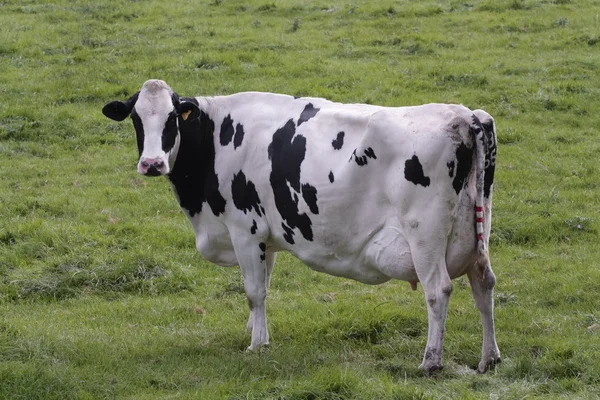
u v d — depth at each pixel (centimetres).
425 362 903
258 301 1041
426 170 875
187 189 1070
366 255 942
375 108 964
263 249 1039
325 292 1281
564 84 2147
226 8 2953
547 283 1252
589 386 844
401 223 901
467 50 2470
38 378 875
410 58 2414
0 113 2031
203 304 1241
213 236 1081
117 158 1872
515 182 1694
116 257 1380
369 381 863
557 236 1451
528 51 2431
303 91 2127
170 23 2761
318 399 821
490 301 922
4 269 1351
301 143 972
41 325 1106
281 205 991
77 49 2517
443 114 888
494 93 2114
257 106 1032
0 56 2448
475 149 877
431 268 889
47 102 2136
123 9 2897
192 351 1023
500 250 1416
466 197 887
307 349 1024
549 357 927
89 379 903
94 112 2084
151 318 1176
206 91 2127
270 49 2494
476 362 976
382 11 2859
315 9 2942
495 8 2848
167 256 1414
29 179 1762
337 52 2473
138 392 889
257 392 847
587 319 1086
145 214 1602
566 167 1744
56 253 1409
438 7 2858
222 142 1035
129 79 2250
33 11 2905
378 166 908
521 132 1916
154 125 1011
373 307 1161
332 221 948
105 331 1108
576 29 2589
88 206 1616
